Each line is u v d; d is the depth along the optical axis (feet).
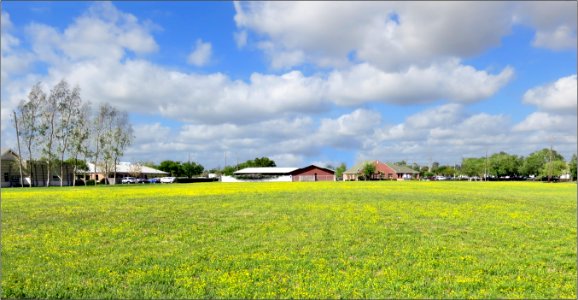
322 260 42.88
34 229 63.87
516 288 34.27
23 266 41.60
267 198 122.72
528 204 103.65
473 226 64.90
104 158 312.91
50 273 39.09
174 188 199.21
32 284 35.73
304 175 440.86
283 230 60.90
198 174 534.78
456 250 47.70
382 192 154.40
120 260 43.83
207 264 42.14
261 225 65.98
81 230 62.85
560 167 414.62
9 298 32.81
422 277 37.09
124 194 148.66
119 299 32.27
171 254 46.37
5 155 302.45
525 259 43.55
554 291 33.58
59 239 55.52
